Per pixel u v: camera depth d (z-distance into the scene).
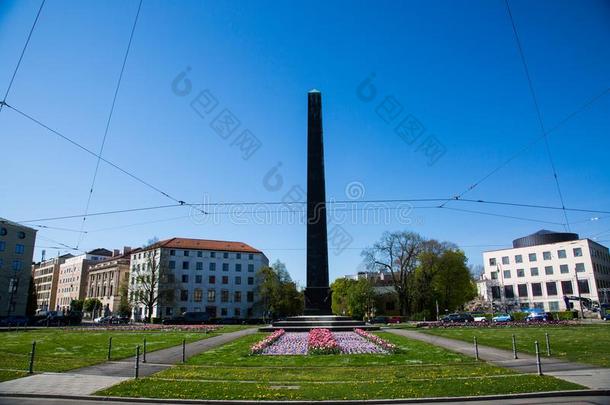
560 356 18.45
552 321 49.25
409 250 74.25
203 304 100.38
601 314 66.75
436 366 16.20
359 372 15.05
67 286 135.62
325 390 12.15
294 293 99.69
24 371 15.79
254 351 20.11
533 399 11.02
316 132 35.94
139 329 39.94
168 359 18.98
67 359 18.95
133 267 102.38
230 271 104.88
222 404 11.16
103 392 12.23
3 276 79.56
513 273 107.50
